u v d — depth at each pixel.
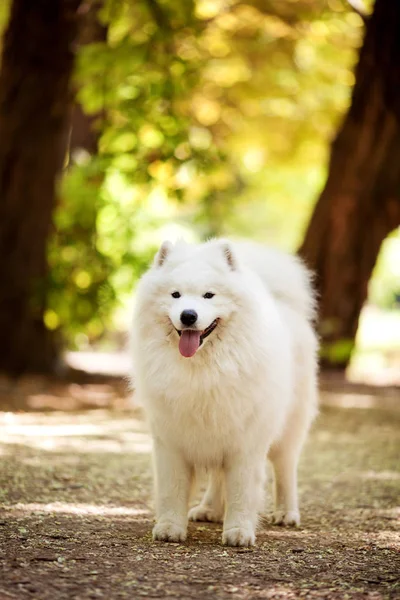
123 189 15.52
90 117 16.83
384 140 15.16
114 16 13.41
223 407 5.11
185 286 5.11
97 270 14.85
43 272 14.22
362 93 15.11
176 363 5.12
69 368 15.39
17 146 13.92
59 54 13.92
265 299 5.45
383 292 38.00
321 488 7.34
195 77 13.55
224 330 5.12
